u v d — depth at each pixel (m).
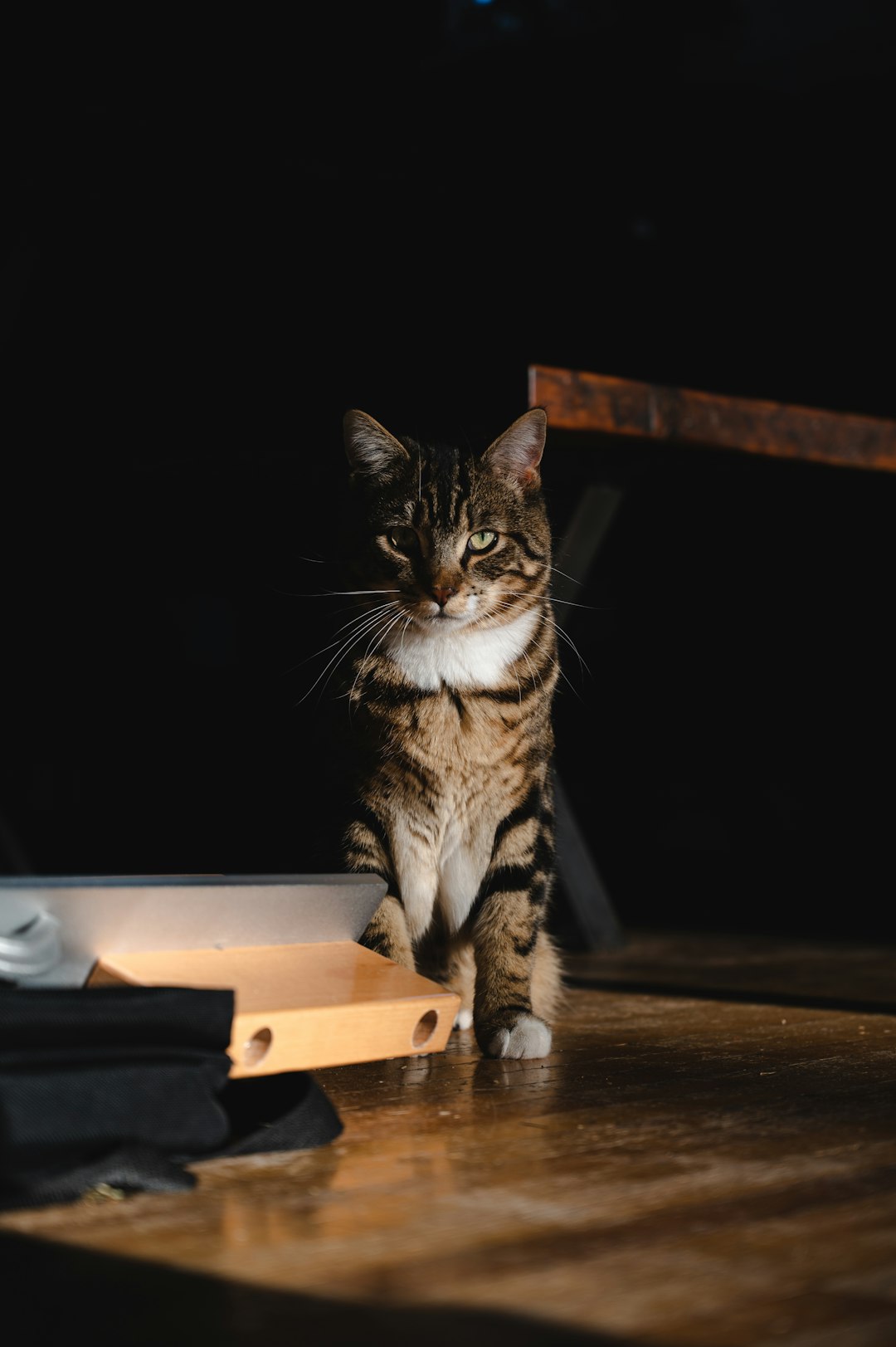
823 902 5.60
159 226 4.61
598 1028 2.60
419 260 4.91
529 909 2.50
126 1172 1.37
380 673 2.49
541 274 5.58
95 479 4.50
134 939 1.70
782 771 6.27
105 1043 1.42
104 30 4.79
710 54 6.22
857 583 5.96
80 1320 1.08
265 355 4.21
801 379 6.09
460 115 5.65
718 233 6.20
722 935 4.59
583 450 3.48
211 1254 1.24
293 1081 1.65
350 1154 1.60
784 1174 1.50
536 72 5.76
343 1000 1.76
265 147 4.84
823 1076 2.09
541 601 2.65
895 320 5.84
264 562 4.93
